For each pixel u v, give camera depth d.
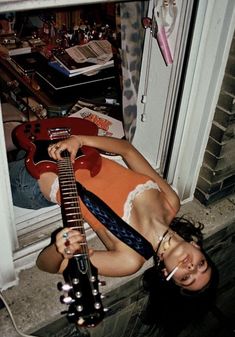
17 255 1.46
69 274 1.03
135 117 1.73
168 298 1.50
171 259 1.38
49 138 1.54
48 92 2.18
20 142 1.53
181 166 1.78
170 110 1.64
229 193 1.96
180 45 1.44
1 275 1.39
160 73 1.62
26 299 1.42
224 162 1.75
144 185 1.50
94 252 1.34
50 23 2.43
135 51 1.53
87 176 1.47
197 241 1.54
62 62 2.22
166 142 1.75
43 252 1.36
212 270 1.43
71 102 2.20
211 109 1.59
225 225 1.88
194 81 1.48
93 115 2.10
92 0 1.09
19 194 1.56
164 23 1.38
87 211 1.40
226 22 1.35
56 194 1.44
